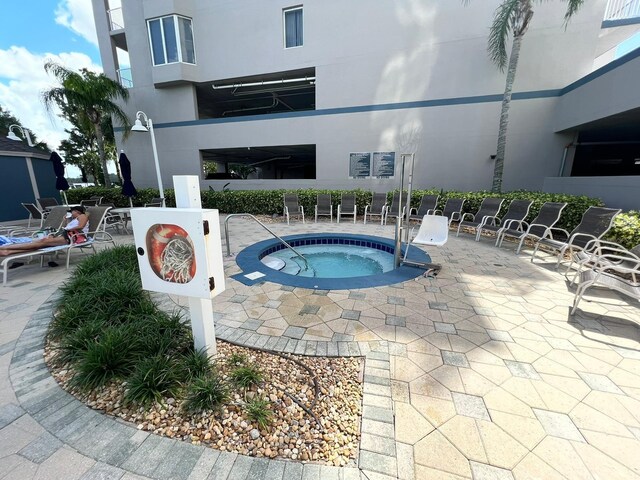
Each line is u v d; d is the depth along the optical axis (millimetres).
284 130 9844
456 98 8234
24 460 1309
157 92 10719
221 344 2307
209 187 10531
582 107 6488
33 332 2455
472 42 7848
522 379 1883
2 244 4098
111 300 2613
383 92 8781
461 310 2865
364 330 2498
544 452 1379
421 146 8734
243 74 9992
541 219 4973
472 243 5637
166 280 1766
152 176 11508
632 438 1453
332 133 9438
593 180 5832
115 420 1539
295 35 9445
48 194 10602
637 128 7211
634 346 2240
